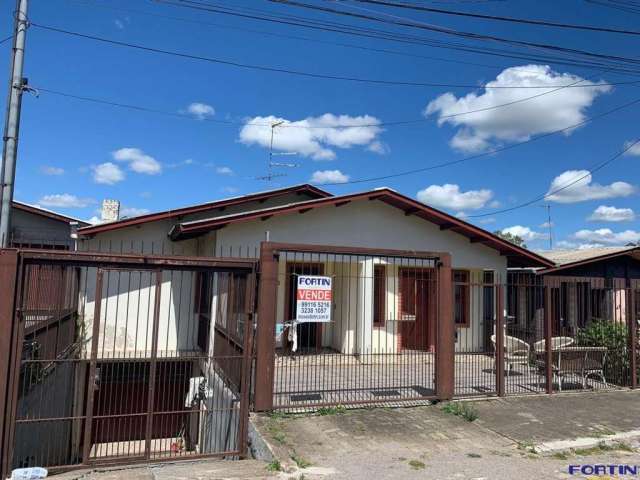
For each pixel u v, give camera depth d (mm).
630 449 6371
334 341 12898
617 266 14828
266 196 13719
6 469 5508
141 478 5332
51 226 16203
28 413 7332
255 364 7156
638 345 9750
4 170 10391
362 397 8125
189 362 12430
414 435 6602
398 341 12539
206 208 12859
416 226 12461
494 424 7113
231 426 7629
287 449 5988
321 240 11641
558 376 9133
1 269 5605
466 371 10766
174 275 12930
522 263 13938
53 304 8922
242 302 7809
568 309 13820
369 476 5277
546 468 5629
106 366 9672
